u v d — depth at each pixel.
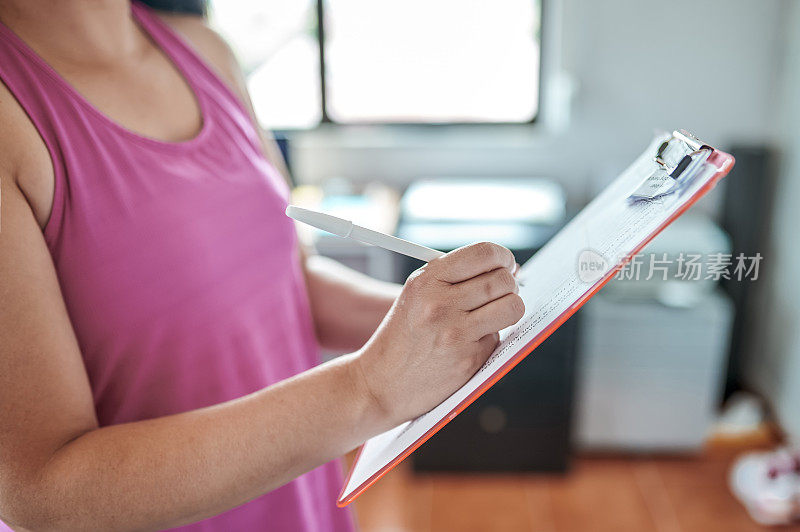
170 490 0.44
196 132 0.63
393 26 2.37
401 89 2.45
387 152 2.43
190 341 0.58
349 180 2.47
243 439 0.45
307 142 2.44
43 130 0.49
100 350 0.55
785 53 2.07
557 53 2.28
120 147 0.54
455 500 1.96
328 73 2.44
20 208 0.45
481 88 2.43
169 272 0.56
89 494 0.43
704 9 2.14
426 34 2.38
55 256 0.51
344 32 2.39
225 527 0.65
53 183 0.49
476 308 0.43
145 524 0.45
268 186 0.67
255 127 0.76
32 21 0.53
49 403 0.44
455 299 0.42
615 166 2.22
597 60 2.24
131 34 0.60
